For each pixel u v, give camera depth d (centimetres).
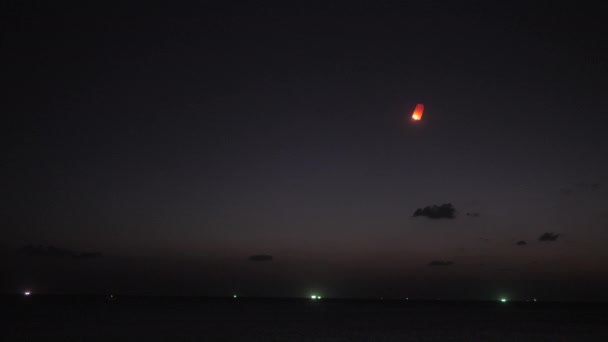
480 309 15600
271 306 16675
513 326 6731
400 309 14512
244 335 5084
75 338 4625
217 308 13225
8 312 9169
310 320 7788
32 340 4450
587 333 5681
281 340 4681
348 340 4759
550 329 6244
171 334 5081
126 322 6744
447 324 7056
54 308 11331
